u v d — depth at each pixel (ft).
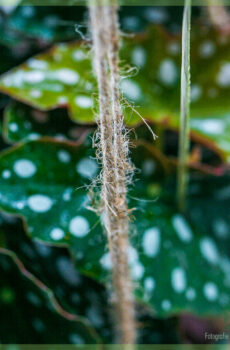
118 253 0.76
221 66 0.92
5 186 0.82
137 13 0.98
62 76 0.88
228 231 0.91
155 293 0.84
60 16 0.95
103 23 0.71
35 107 0.91
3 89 0.87
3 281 0.87
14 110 0.90
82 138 0.84
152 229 0.87
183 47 0.73
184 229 0.89
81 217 0.82
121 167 0.71
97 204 0.80
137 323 0.88
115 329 0.87
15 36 0.96
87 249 0.82
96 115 0.76
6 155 0.83
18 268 0.84
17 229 0.88
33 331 0.88
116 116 0.70
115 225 0.74
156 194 0.90
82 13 0.95
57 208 0.82
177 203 0.90
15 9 0.95
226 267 0.89
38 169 0.83
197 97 0.93
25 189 0.82
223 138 0.89
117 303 0.82
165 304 0.84
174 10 0.99
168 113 0.91
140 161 0.87
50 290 0.84
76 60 0.89
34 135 0.89
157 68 0.91
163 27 0.95
